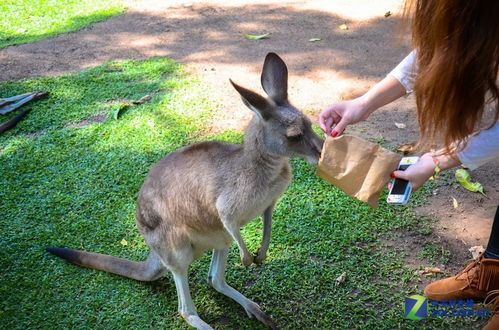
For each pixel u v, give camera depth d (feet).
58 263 11.84
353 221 12.48
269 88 9.84
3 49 22.35
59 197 13.74
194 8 25.93
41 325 10.41
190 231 9.92
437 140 14.28
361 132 15.55
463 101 6.26
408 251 11.62
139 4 26.86
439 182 13.58
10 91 18.76
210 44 21.83
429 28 6.26
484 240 11.69
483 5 5.63
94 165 14.83
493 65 6.02
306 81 18.53
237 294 10.50
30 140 16.10
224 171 9.48
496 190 13.17
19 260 11.93
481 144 7.48
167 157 10.32
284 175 9.73
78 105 17.80
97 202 13.53
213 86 18.44
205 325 9.94
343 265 11.36
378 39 21.42
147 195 10.17
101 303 10.87
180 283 10.08
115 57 21.15
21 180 14.40
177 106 17.29
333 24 23.09
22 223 12.96
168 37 22.76
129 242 12.39
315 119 16.12
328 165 8.64
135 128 16.30
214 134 15.72
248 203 9.41
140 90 18.45
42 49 22.21
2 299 10.97
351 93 17.58
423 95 6.64
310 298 10.71
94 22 24.75
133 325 10.41
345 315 10.27
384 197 13.12
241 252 9.72
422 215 12.55
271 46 21.34
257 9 25.34
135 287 11.23
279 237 12.18
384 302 10.48
